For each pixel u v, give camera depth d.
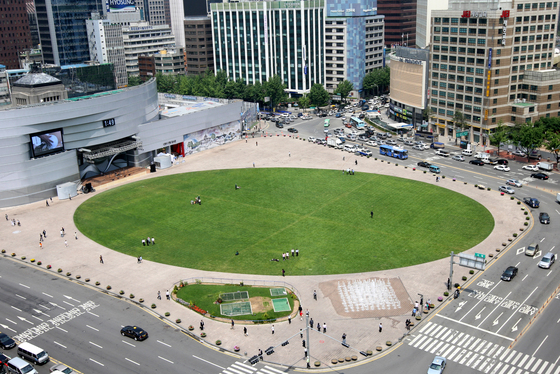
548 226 145.12
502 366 91.00
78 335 103.56
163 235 148.00
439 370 88.31
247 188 182.50
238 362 94.38
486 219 150.88
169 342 100.62
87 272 128.38
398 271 123.75
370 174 192.25
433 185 178.88
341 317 106.56
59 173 180.00
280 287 118.44
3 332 105.12
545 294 112.69
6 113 163.75
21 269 131.50
